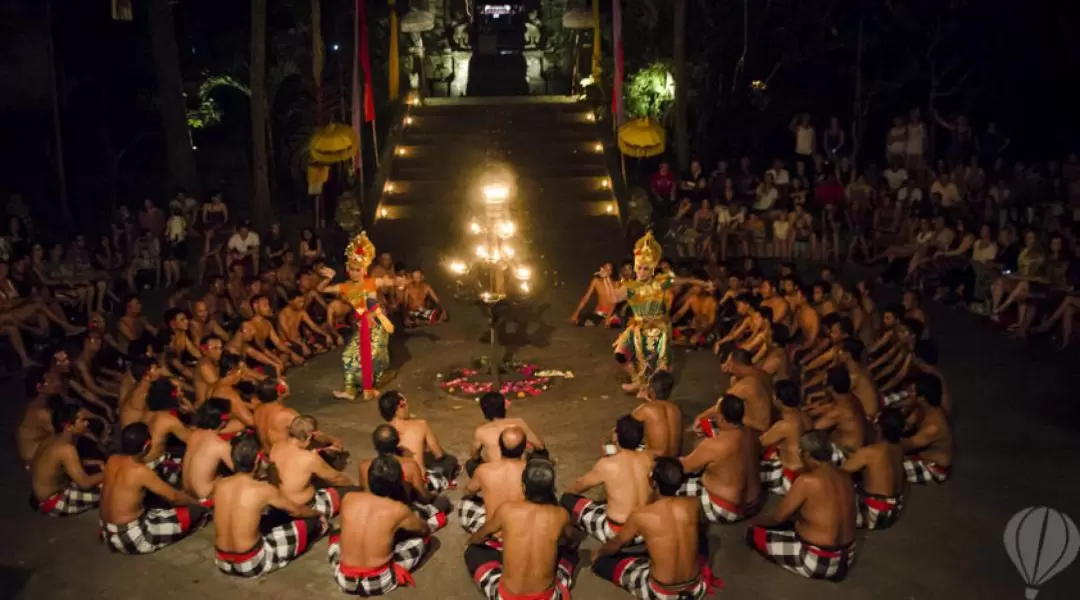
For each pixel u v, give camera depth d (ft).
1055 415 35.63
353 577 23.57
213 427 27.96
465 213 61.05
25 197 70.49
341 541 23.72
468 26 88.12
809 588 24.13
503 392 38.34
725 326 42.96
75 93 75.77
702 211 59.11
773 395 31.53
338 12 77.97
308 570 25.29
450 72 85.66
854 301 40.47
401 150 70.03
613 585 24.32
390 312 48.11
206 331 40.01
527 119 72.79
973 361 41.78
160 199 75.82
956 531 26.96
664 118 76.69
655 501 23.07
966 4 69.97
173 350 37.52
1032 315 44.21
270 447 29.40
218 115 81.15
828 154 67.05
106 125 76.13
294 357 41.78
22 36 72.79
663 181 65.31
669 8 76.69
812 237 58.54
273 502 24.72
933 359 33.50
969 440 33.53
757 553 25.70
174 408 31.91
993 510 28.17
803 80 77.51
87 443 30.40
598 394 38.22
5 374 41.81
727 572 24.82
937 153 71.77
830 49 74.69
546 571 21.99
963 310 49.49
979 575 24.70
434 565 25.43
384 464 23.73
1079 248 45.83
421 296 47.78
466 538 26.76
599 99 74.18
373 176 70.69
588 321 47.55
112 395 35.19
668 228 61.57
